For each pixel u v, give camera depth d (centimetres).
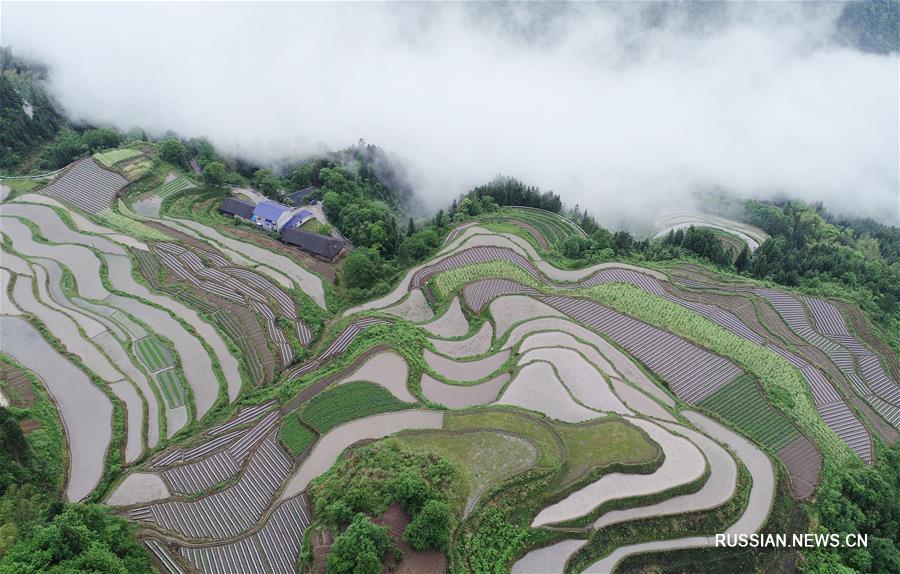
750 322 10031
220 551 5697
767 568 6181
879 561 6562
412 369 8100
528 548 5775
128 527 5766
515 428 6950
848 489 7156
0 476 5766
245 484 6481
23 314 8769
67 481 6462
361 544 5094
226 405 7800
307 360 8794
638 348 9031
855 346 9769
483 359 8625
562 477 6384
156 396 7750
